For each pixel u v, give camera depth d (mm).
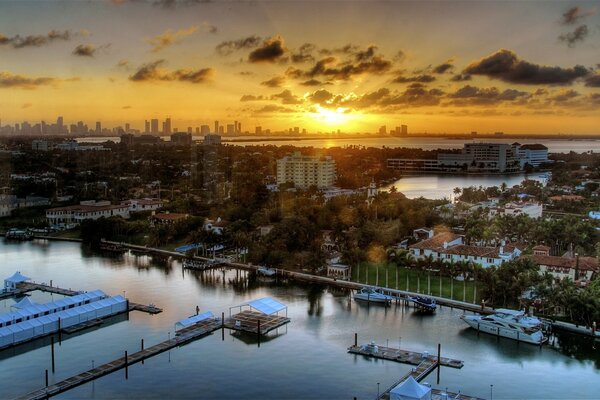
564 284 172750
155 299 196375
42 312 173750
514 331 155750
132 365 140750
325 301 193125
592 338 157375
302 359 143500
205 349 150875
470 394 124000
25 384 129500
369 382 130250
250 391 126188
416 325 168000
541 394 124062
